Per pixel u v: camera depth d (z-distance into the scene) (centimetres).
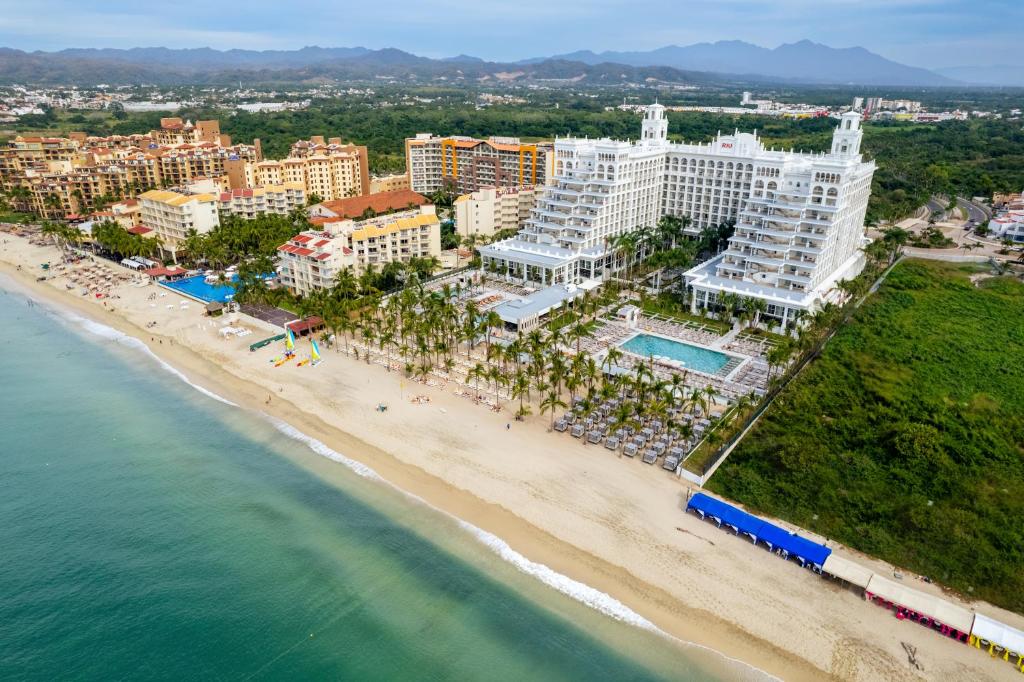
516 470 10381
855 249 19650
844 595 7900
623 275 19838
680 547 8688
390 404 12538
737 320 15988
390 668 7269
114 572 8675
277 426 12031
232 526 9456
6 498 10106
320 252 17375
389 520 9475
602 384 12338
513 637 7550
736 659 7162
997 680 6825
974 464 10094
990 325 15750
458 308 16712
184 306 18188
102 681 7219
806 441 10669
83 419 12375
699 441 10894
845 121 18412
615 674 7050
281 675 7238
